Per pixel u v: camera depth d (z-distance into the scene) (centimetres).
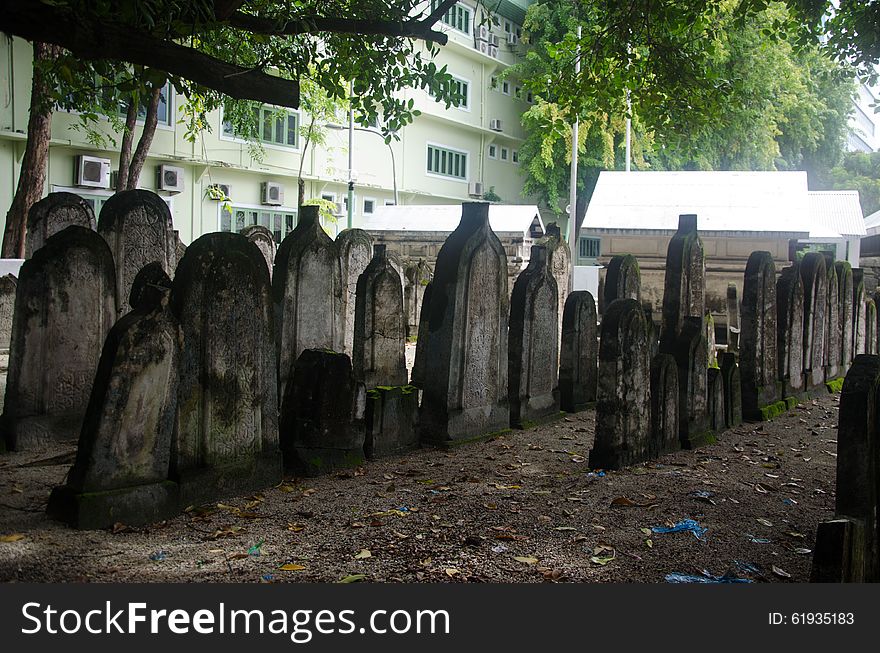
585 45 1124
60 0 593
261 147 2375
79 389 793
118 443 558
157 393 575
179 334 583
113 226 939
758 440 952
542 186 3512
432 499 655
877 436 440
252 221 2548
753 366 1079
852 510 431
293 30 834
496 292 905
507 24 3491
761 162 3170
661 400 835
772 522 627
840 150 4209
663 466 794
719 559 538
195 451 612
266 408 664
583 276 2483
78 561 484
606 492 691
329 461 727
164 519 578
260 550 521
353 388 748
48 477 668
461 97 1028
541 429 974
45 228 1029
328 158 2691
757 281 1073
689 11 1048
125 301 947
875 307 1548
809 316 1238
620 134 3209
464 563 511
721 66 2870
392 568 498
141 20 658
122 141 1995
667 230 1953
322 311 1008
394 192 2941
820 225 2756
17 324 758
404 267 1972
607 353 768
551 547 550
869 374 434
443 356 845
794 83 3152
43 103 1129
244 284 636
